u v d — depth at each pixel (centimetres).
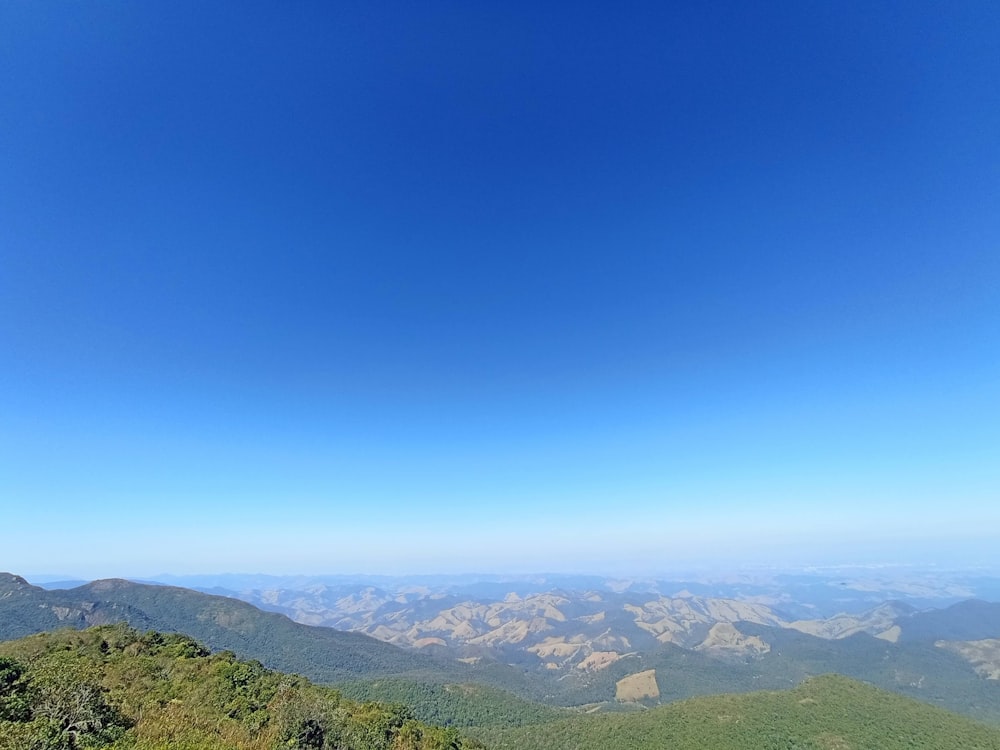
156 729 4109
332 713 5697
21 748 3209
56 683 4116
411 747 5900
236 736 4422
